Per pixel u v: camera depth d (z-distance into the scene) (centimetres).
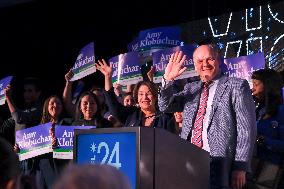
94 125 442
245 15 582
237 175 254
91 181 91
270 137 320
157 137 198
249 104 262
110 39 709
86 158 212
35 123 531
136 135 193
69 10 736
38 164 468
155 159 196
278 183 300
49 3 745
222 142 258
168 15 657
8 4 750
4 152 112
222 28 599
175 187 203
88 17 723
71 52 737
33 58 762
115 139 202
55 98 485
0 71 783
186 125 272
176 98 277
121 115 445
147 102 373
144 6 680
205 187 217
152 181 195
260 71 343
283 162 306
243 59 444
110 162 203
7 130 545
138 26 686
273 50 558
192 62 439
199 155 215
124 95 503
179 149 206
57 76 746
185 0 642
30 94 548
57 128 446
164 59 461
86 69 523
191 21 626
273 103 330
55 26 746
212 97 268
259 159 301
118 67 496
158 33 506
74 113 541
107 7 710
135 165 192
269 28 563
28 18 759
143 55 510
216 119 262
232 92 264
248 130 257
